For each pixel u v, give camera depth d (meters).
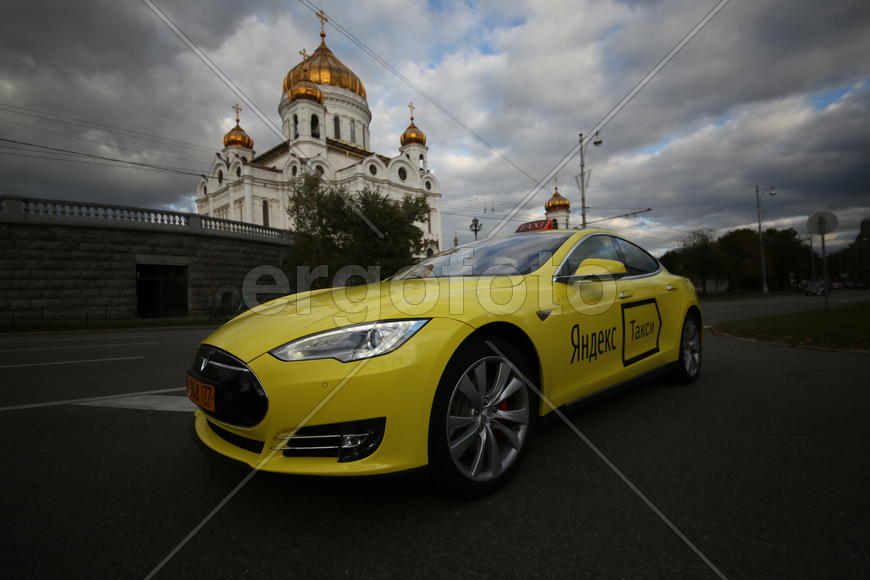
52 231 15.40
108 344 8.81
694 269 39.06
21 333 12.38
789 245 59.91
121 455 2.44
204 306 19.20
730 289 49.53
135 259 17.23
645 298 3.16
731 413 2.95
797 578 1.31
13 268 14.67
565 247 2.78
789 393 3.47
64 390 4.16
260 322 2.00
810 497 1.80
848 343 5.73
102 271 16.42
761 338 6.79
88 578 1.38
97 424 3.01
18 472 2.21
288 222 39.94
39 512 1.81
